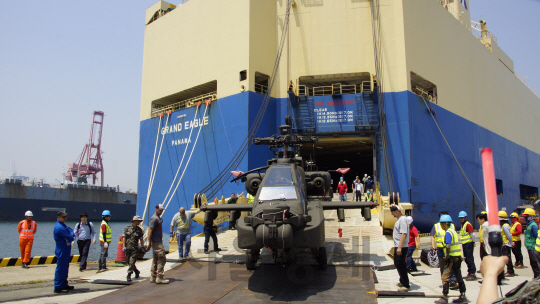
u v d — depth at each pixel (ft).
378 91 85.71
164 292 28.91
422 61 91.61
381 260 39.55
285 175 34.42
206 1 100.12
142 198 110.93
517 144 147.54
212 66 95.96
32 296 28.45
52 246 125.80
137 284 31.86
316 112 88.99
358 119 86.43
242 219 31.01
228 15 94.22
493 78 130.62
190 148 98.63
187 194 97.30
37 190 213.46
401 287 28.86
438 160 92.32
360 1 90.38
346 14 90.74
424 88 98.94
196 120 98.48
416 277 34.30
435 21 99.19
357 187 78.28
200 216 58.70
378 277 33.81
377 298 26.96
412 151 83.71
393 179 82.89
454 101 103.35
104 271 40.29
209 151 93.61
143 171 112.68
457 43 108.58
